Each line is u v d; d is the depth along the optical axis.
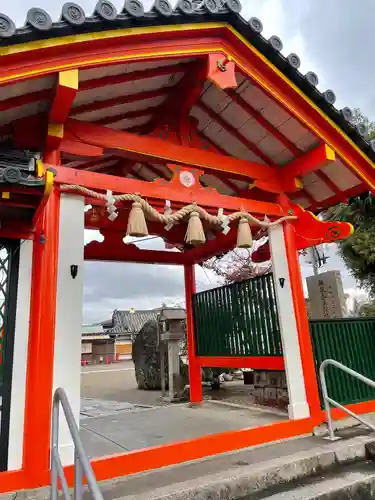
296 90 4.57
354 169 5.17
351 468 3.94
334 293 6.88
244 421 5.16
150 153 4.46
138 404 8.08
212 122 5.32
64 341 3.52
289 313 5.04
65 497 2.59
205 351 6.93
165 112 4.88
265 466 3.55
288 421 4.59
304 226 5.30
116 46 3.55
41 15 3.08
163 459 3.67
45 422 3.25
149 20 3.57
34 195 2.94
